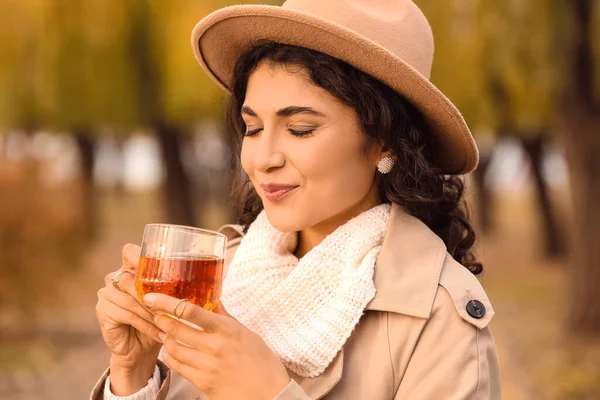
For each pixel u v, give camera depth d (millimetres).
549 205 15906
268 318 1565
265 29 1519
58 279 7582
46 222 7441
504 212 38844
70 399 5602
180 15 10211
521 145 16109
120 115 10781
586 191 7148
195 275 1312
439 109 1577
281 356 1481
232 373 1288
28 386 5855
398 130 1596
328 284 1547
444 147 1742
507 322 8867
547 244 15938
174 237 1321
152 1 10336
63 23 9992
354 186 1548
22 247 7273
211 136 15344
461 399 1385
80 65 10234
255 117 1553
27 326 7492
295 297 1550
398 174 1623
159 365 1687
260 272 1618
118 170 23156
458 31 6891
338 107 1502
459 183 1878
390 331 1484
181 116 10680
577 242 7281
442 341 1449
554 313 9430
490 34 6625
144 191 35531
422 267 1534
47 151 7770
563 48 6453
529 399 5434
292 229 1528
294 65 1484
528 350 7141
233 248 1925
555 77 6465
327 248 1566
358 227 1594
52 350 6941
